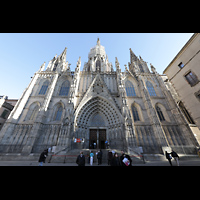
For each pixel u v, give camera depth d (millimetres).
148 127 23250
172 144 21281
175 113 24938
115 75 33594
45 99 25719
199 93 15109
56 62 39906
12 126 22016
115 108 24734
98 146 22531
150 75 33781
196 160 16078
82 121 24156
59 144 18875
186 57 16812
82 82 31641
